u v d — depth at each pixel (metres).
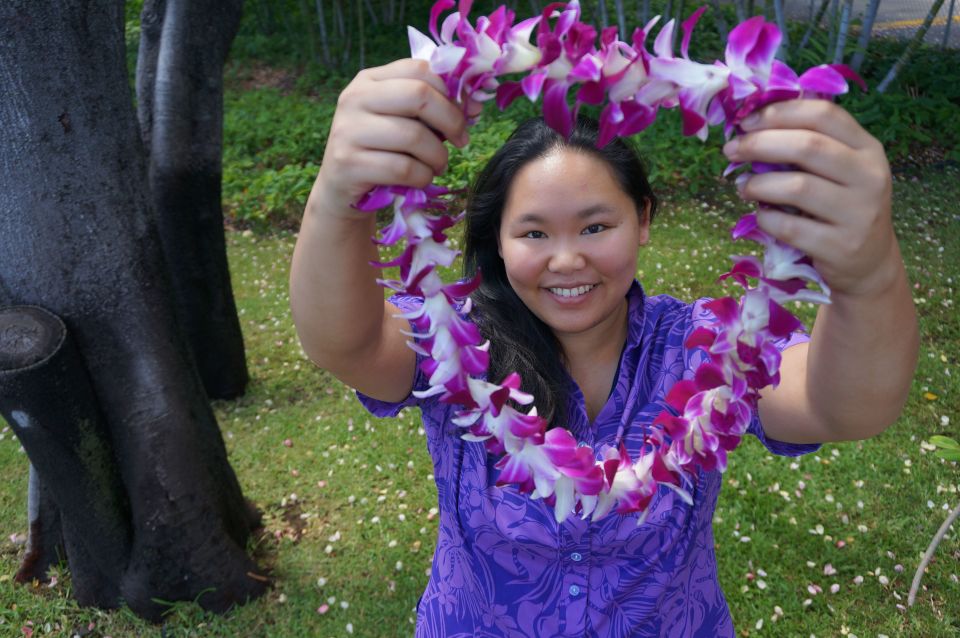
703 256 5.24
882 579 2.75
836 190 0.72
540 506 1.20
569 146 1.09
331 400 4.09
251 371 4.39
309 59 10.05
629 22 9.70
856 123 0.72
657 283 4.88
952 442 2.09
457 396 0.92
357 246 0.96
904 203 6.00
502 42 0.76
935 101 7.45
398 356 1.20
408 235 0.82
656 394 1.27
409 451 3.62
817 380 0.98
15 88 2.16
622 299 1.19
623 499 1.04
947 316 4.45
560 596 1.23
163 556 2.66
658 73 0.74
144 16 3.61
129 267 2.45
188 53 3.50
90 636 2.72
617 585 1.22
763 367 0.88
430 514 3.24
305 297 1.00
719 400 0.97
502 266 1.31
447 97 0.79
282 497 3.38
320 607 2.80
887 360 0.90
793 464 3.34
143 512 2.60
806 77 0.72
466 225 1.29
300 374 4.36
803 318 4.31
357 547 3.10
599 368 1.32
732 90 0.72
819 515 3.09
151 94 3.63
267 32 11.03
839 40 7.47
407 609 2.79
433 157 0.80
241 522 3.03
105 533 2.60
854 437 1.06
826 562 2.88
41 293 2.33
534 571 1.23
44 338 2.26
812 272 0.80
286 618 2.76
